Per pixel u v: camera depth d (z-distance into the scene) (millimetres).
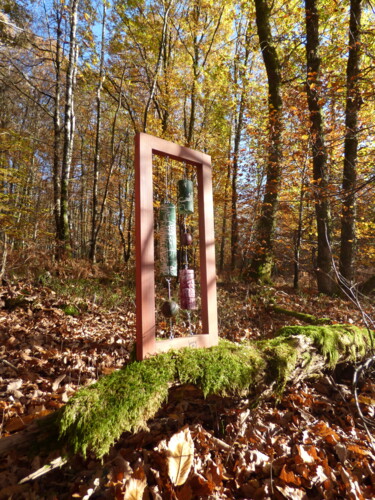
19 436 1510
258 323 5168
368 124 8070
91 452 1735
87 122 13695
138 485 1526
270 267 8320
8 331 3602
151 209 2141
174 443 1785
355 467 1922
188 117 14070
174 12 11297
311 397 2594
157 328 4414
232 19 12008
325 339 2652
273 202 8422
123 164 14617
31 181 13148
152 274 2090
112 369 3037
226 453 1949
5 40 9203
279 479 1788
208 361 2008
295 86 8656
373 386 2838
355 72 7492
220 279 8422
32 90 12352
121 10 10914
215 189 12445
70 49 8688
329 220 7699
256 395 2184
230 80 12023
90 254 9859
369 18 9047
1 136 10008
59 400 2344
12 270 5609
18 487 1554
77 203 18547
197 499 1593
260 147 9297
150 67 11438
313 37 7832
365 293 7262
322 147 7492
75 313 4656
